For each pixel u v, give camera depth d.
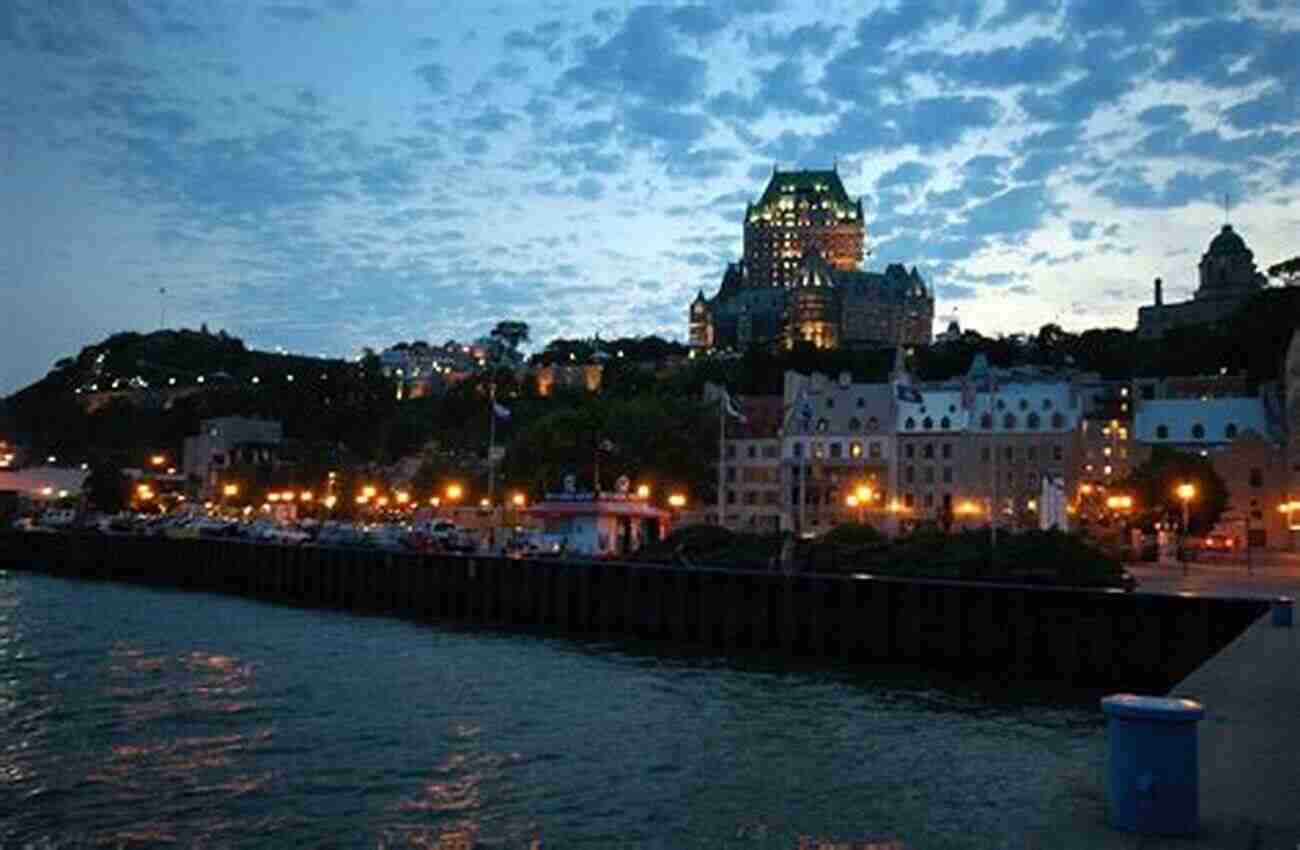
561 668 52.22
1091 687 49.34
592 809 26.86
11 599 85.81
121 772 30.52
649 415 127.62
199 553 99.12
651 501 123.38
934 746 35.00
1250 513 122.31
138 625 68.25
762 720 39.41
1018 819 24.89
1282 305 198.25
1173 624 48.22
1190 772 14.10
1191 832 13.98
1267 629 38.84
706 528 82.25
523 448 128.88
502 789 28.88
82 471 192.38
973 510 132.62
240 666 50.97
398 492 184.88
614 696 44.22
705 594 61.38
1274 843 13.56
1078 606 50.22
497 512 149.38
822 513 138.88
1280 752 18.75
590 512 94.50
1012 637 51.84
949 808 26.55
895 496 136.88
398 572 79.25
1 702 40.72
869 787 29.00
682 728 37.56
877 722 39.44
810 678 50.31
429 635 65.56
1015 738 36.66
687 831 24.83
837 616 56.78
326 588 84.50
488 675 49.50
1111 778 14.59
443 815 26.44
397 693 44.06
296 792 28.48
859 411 140.25
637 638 64.44
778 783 29.52
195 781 29.58
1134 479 115.00
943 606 53.56
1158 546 91.12
